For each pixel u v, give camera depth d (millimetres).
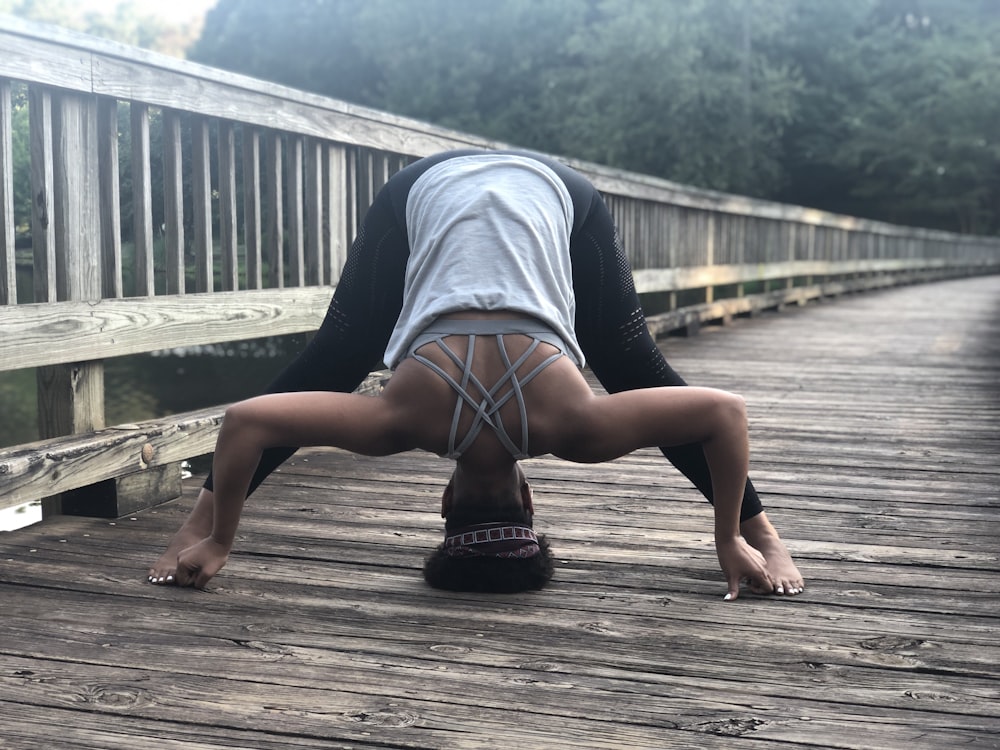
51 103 2654
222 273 3420
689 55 27219
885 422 4445
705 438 2049
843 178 39250
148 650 1867
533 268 2043
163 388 8555
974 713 1639
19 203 3074
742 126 28281
